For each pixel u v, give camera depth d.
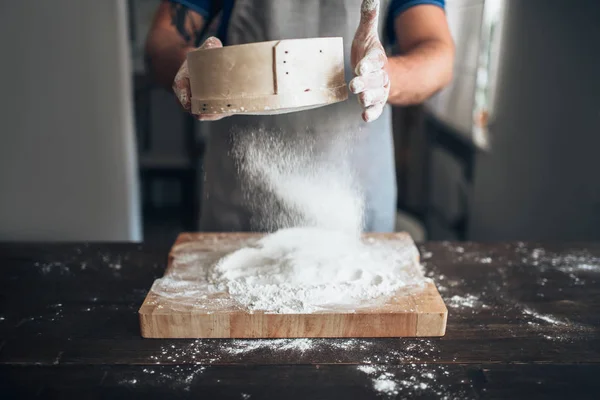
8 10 1.75
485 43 2.23
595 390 0.72
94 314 0.91
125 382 0.73
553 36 1.96
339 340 0.83
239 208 1.25
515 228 2.20
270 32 1.15
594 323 0.89
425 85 1.07
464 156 2.51
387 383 0.73
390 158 1.28
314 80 0.76
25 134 1.87
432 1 1.18
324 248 1.02
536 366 0.77
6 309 0.93
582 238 2.07
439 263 1.12
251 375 0.75
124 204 1.99
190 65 0.80
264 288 0.88
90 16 1.78
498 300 0.96
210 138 1.27
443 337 0.84
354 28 1.14
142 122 3.02
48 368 0.76
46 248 1.19
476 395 0.71
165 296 0.87
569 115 1.99
